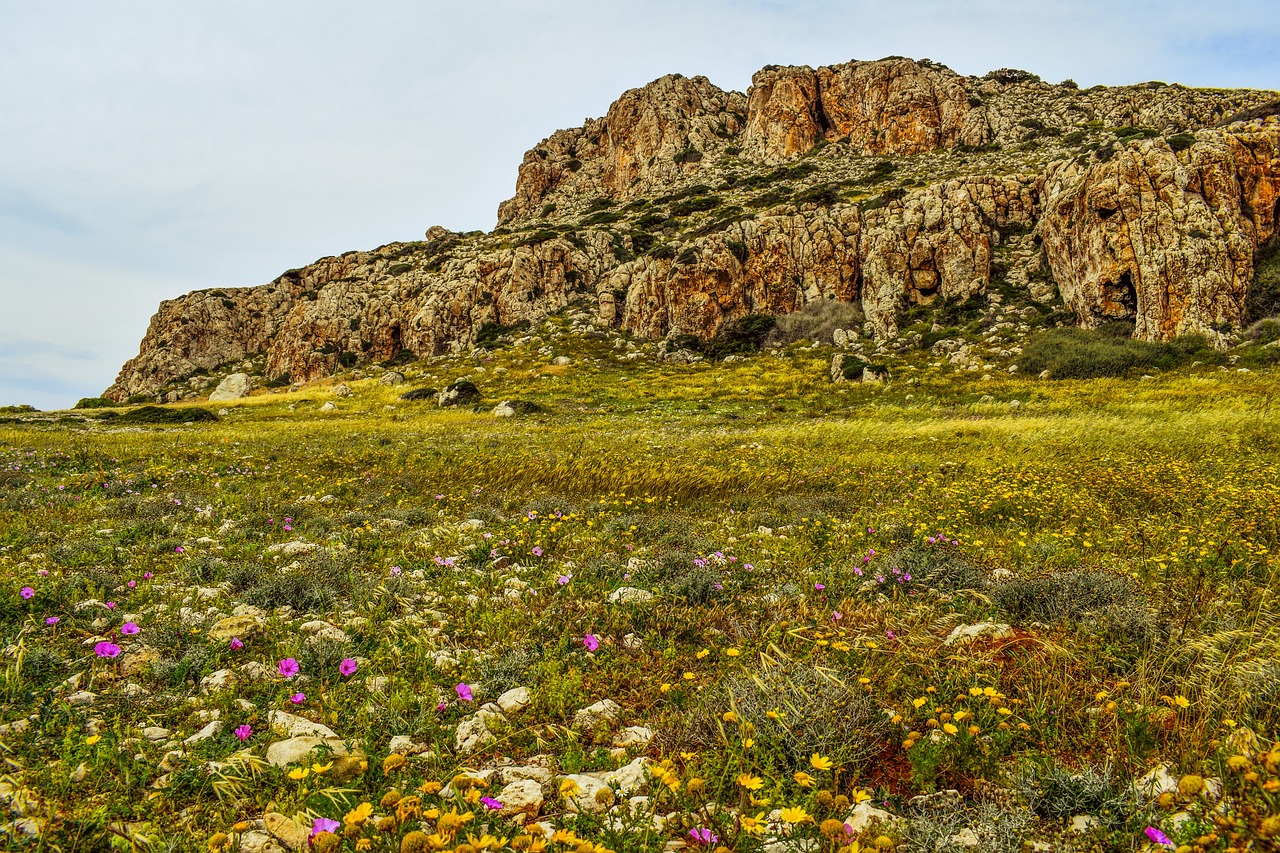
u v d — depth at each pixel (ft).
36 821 8.61
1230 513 26.00
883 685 13.44
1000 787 10.02
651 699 13.60
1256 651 12.66
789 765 10.64
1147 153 144.05
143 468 47.67
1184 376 114.83
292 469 48.75
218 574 21.12
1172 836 8.30
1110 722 11.15
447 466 48.06
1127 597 16.33
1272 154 143.33
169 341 316.60
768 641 15.65
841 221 195.52
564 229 264.52
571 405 136.98
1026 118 276.41
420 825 8.92
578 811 9.43
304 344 239.71
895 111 291.38
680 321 193.06
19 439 71.10
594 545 26.17
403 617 17.84
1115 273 142.00
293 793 9.75
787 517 32.27
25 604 17.10
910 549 22.29
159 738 11.49
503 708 13.03
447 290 229.66
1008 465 43.98
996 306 165.99
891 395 126.00
